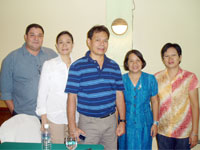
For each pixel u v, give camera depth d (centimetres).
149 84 189
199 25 266
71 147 124
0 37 291
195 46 269
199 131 265
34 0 279
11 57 210
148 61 275
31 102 209
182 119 191
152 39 272
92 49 162
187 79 189
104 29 162
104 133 172
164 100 194
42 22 281
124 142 190
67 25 278
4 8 285
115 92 175
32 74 210
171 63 187
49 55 228
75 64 162
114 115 177
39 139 162
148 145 188
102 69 163
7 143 132
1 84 215
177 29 268
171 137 195
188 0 263
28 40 203
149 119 189
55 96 181
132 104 186
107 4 268
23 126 163
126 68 192
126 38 271
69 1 275
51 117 183
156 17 268
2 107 329
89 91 161
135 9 269
